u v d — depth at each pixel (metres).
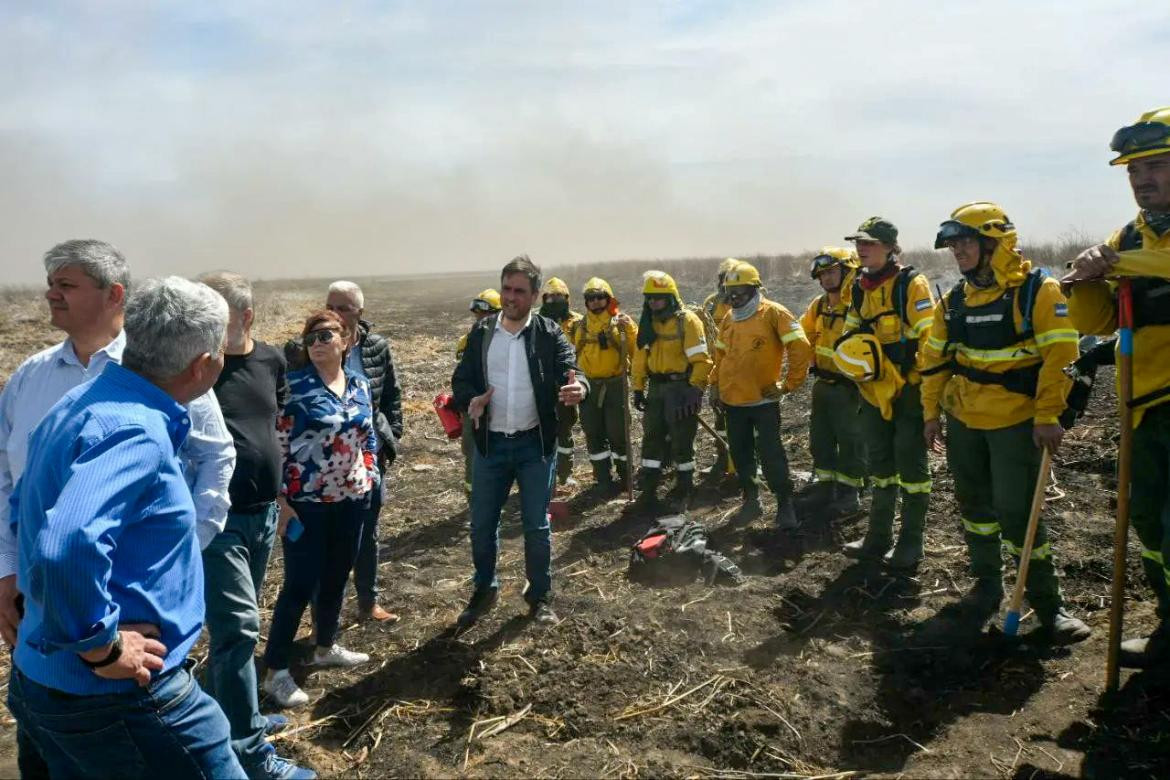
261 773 3.33
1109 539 5.23
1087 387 4.00
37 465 2.17
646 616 4.70
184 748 2.25
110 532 2.03
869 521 5.69
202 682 4.23
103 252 3.04
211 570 3.26
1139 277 3.66
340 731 3.86
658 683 4.03
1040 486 3.99
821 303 6.61
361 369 4.84
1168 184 3.56
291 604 4.07
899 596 4.89
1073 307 3.82
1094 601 4.57
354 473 4.17
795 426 8.98
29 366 3.11
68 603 1.95
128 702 2.17
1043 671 3.96
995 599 4.66
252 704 3.31
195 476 3.07
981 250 4.17
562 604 4.96
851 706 3.78
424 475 8.73
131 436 2.16
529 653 4.40
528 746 3.63
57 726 2.16
